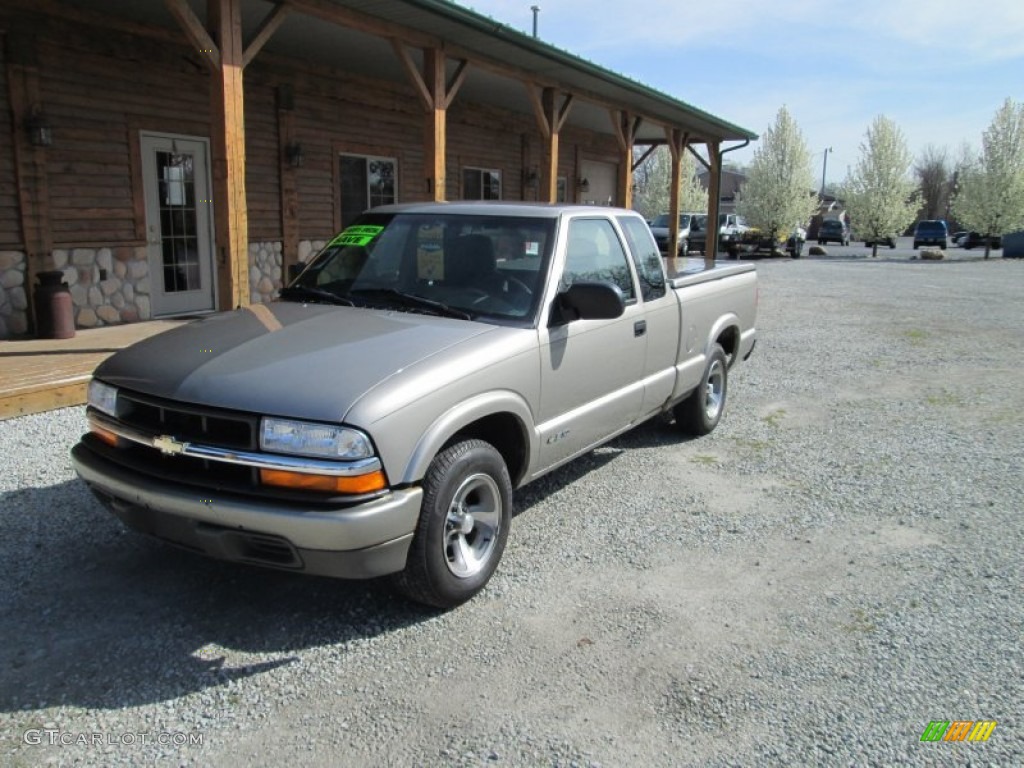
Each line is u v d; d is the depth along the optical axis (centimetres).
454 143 1570
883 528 470
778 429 683
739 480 550
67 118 908
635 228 536
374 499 312
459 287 430
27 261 891
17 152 865
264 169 1169
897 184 3769
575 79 1217
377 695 300
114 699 293
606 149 2164
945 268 2830
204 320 419
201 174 1084
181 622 347
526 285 423
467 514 365
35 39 862
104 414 359
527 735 278
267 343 363
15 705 288
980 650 337
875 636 347
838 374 923
